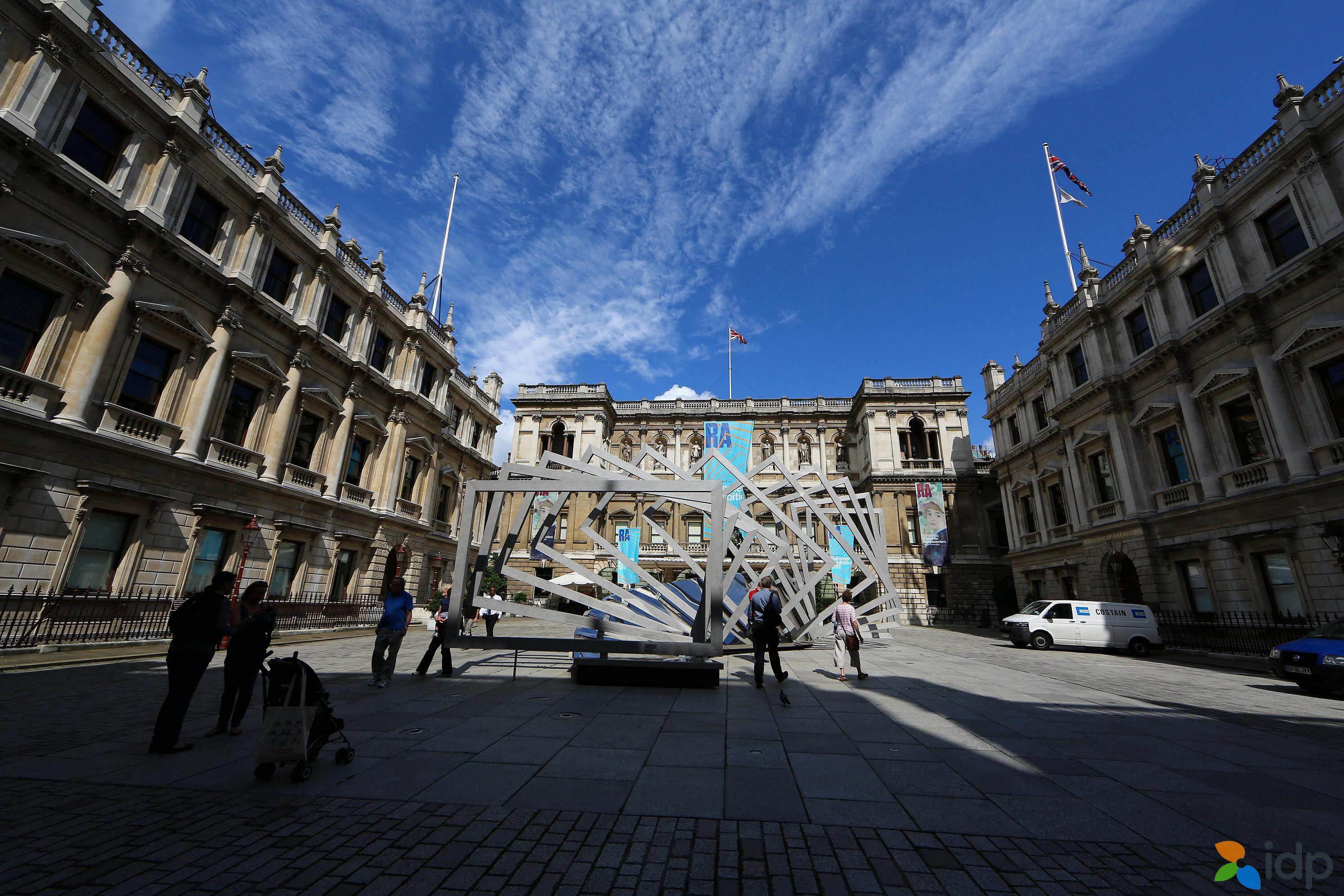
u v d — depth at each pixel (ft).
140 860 11.51
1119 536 73.26
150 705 26.94
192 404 58.34
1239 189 58.29
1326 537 48.47
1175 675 44.37
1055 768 18.45
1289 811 15.24
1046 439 92.02
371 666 39.47
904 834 13.28
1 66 43.91
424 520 100.94
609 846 12.42
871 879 11.17
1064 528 88.58
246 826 13.29
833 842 12.78
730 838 12.88
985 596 121.80
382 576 86.48
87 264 48.57
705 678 32.07
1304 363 52.39
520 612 34.37
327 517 76.79
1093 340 78.48
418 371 97.40
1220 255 60.59
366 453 87.61
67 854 11.68
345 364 80.59
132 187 53.06
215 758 18.51
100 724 22.86
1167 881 11.34
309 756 16.62
